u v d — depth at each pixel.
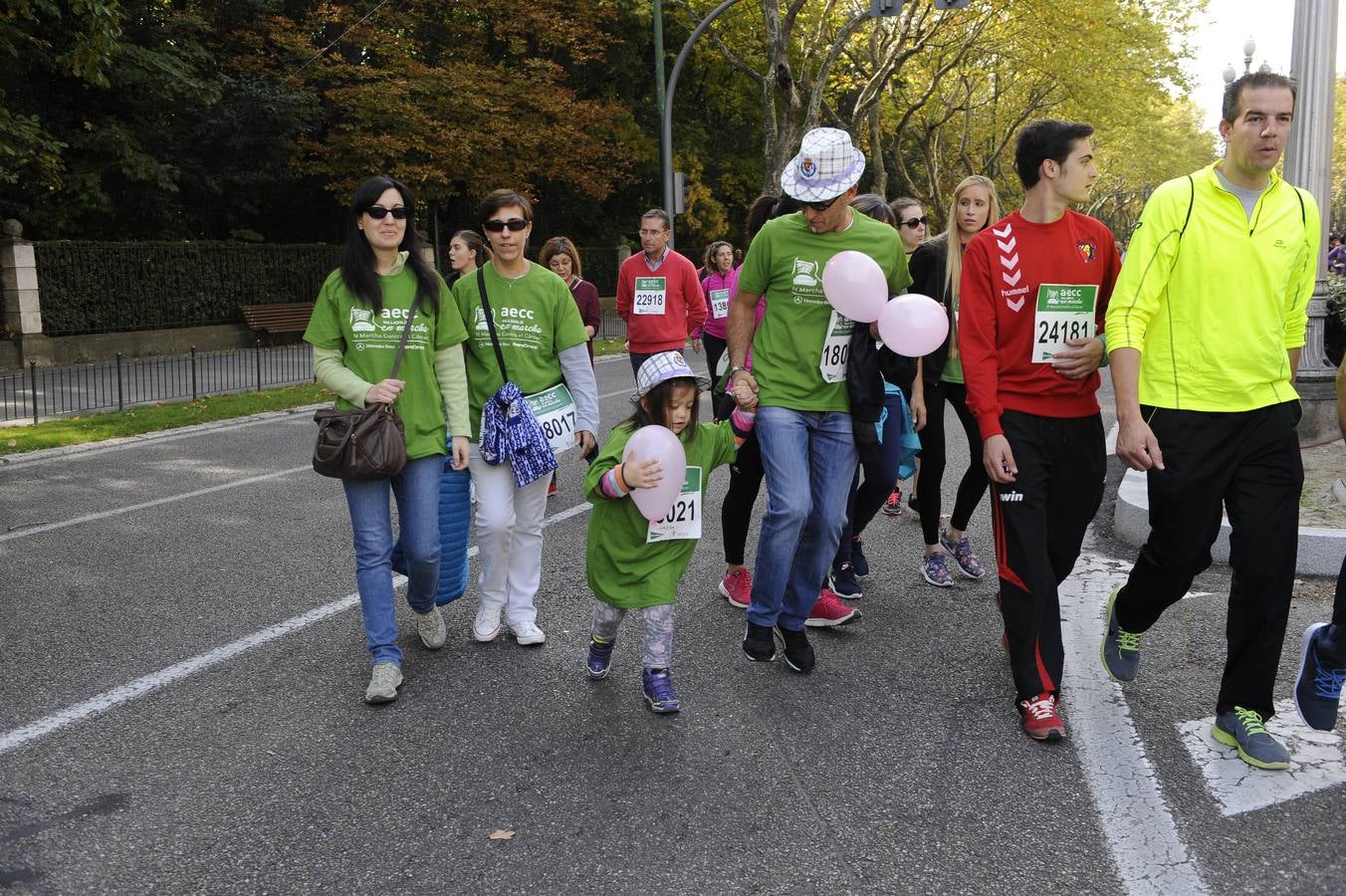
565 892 2.86
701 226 34.75
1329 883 2.86
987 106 38.03
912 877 2.91
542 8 25.52
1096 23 25.34
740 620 5.06
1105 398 12.92
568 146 25.89
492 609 4.77
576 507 7.53
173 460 9.48
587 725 3.91
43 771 3.56
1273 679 3.56
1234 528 3.53
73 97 20.06
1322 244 8.88
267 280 22.48
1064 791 3.38
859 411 4.17
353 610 5.22
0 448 9.79
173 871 2.96
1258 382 3.46
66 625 5.01
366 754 3.68
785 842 3.10
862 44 28.39
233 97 21.78
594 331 8.51
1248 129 3.31
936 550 5.66
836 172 3.99
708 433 4.10
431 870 2.96
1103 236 3.85
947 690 4.21
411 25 24.61
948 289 5.33
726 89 33.47
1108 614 4.10
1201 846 3.05
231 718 3.98
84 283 18.75
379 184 4.11
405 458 4.11
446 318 4.31
